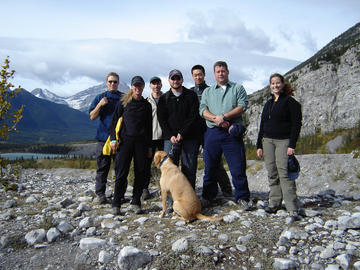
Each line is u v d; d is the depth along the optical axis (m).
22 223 4.75
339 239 3.79
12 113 6.76
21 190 7.74
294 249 3.59
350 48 85.75
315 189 11.73
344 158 13.28
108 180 10.08
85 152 175.62
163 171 5.23
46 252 3.83
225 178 6.55
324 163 13.30
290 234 3.91
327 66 83.94
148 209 5.75
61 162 17.27
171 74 5.30
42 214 5.33
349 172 11.91
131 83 5.43
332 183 11.63
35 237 4.14
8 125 6.64
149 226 4.60
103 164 6.32
